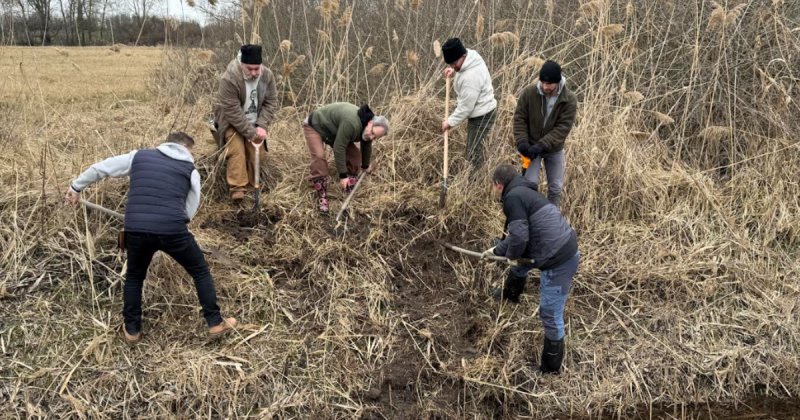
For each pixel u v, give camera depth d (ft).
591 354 14.46
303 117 22.80
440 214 17.57
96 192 15.05
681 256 17.15
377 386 13.07
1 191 15.21
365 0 27.78
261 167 18.47
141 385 11.93
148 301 13.57
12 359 11.95
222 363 12.60
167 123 21.04
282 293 14.67
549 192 16.76
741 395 14.08
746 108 21.12
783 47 21.95
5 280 13.32
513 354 14.12
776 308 15.85
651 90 22.43
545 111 15.30
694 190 19.15
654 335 15.02
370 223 17.28
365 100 23.79
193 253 12.06
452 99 22.77
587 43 23.56
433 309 15.16
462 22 24.62
